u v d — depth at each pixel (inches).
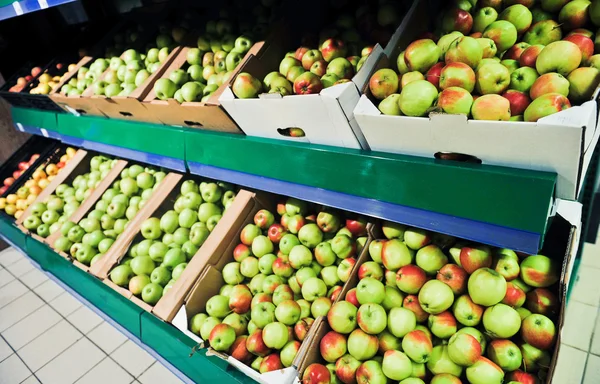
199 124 63.4
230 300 58.9
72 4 121.2
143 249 73.9
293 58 59.4
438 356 43.0
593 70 35.4
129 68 84.4
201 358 55.7
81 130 93.4
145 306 64.1
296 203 64.6
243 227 67.5
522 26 45.4
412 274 46.7
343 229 61.1
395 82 42.9
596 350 71.5
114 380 80.2
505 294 41.8
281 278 60.9
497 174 33.2
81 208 92.0
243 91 54.1
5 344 92.8
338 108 40.7
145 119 74.9
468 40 40.3
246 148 55.9
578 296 83.4
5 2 75.6
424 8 51.8
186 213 74.1
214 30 76.1
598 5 40.5
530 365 40.6
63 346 90.1
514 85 40.4
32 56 129.3
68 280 86.1
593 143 32.7
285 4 65.5
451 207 37.8
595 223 95.1
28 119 112.6
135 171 91.1
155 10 106.7
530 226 33.4
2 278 120.0
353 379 45.1
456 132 33.7
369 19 58.7
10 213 118.8
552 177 31.1
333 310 47.4
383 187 42.4
